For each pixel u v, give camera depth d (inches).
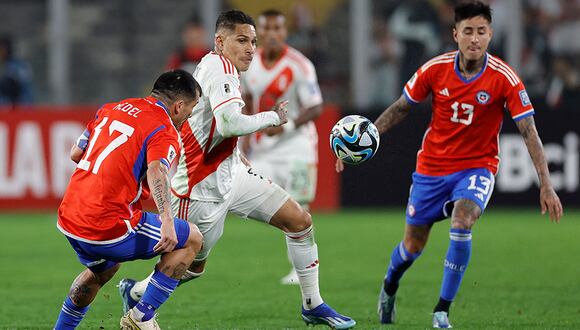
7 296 1149.1
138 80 2571.4
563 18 2331.4
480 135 948.0
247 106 1360.7
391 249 1588.3
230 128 821.2
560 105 2278.5
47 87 2546.8
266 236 1800.0
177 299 1122.0
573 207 2110.0
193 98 800.9
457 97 943.0
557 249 1585.9
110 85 2568.9
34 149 2098.9
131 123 773.3
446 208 959.6
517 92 931.3
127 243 772.6
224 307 1065.5
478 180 938.7
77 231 764.6
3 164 2100.1
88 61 2571.4
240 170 886.4
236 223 2050.9
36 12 2573.8
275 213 884.6
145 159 772.0
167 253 794.8
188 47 2012.8
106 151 768.9
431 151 964.0
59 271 1363.2
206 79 836.0
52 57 2303.2
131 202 773.3
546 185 904.9
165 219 753.0
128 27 2581.2
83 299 823.1
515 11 2241.6
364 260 1467.8
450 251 917.8
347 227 1877.5
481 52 922.7
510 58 2252.7
